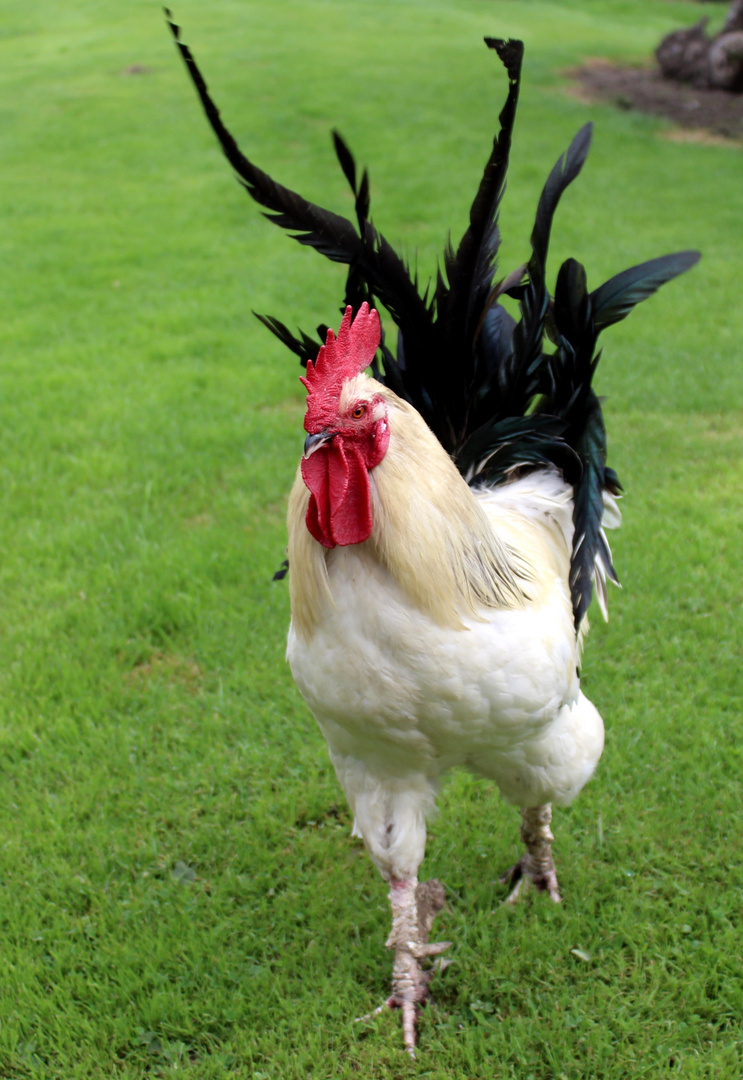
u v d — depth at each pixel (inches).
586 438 134.9
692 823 157.5
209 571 230.7
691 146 647.8
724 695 184.4
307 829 164.6
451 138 638.5
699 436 292.2
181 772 174.1
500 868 155.9
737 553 230.5
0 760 176.2
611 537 239.6
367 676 106.1
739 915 140.7
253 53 901.2
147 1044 128.4
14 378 339.0
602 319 129.7
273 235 497.7
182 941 141.3
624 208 515.8
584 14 1230.9
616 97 768.3
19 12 1226.6
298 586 107.8
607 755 172.2
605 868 151.6
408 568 102.2
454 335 132.2
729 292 404.8
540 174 567.2
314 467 103.0
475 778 173.3
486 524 113.1
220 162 620.4
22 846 158.4
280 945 142.3
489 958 138.0
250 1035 128.0
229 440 294.2
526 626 111.5
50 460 284.8
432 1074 121.3
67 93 799.7
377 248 127.3
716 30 1090.7
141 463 281.1
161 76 836.0
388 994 135.0
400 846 124.5
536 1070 123.0
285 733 182.2
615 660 198.8
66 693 192.5
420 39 985.5
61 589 223.0
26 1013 131.3
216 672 199.6
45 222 524.7
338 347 104.0
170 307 406.0
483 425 138.5
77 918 146.7
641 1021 126.6
